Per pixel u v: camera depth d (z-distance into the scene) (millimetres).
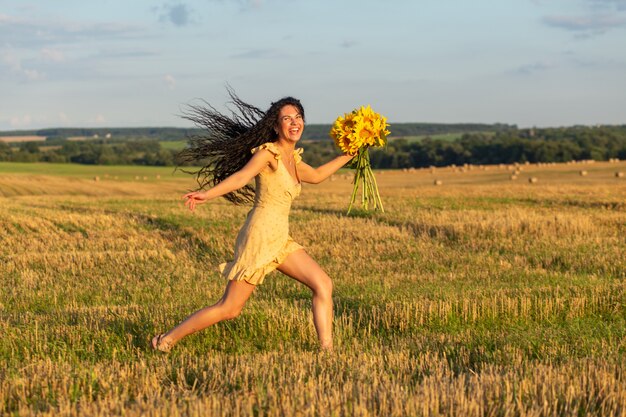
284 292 9797
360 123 6062
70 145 127188
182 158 6039
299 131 5820
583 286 9188
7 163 112750
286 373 4824
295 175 5953
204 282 10922
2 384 4711
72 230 19828
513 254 13805
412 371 5082
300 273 5805
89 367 5195
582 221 17375
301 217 21172
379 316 7715
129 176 81625
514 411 3967
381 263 12719
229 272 5766
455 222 17875
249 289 5816
